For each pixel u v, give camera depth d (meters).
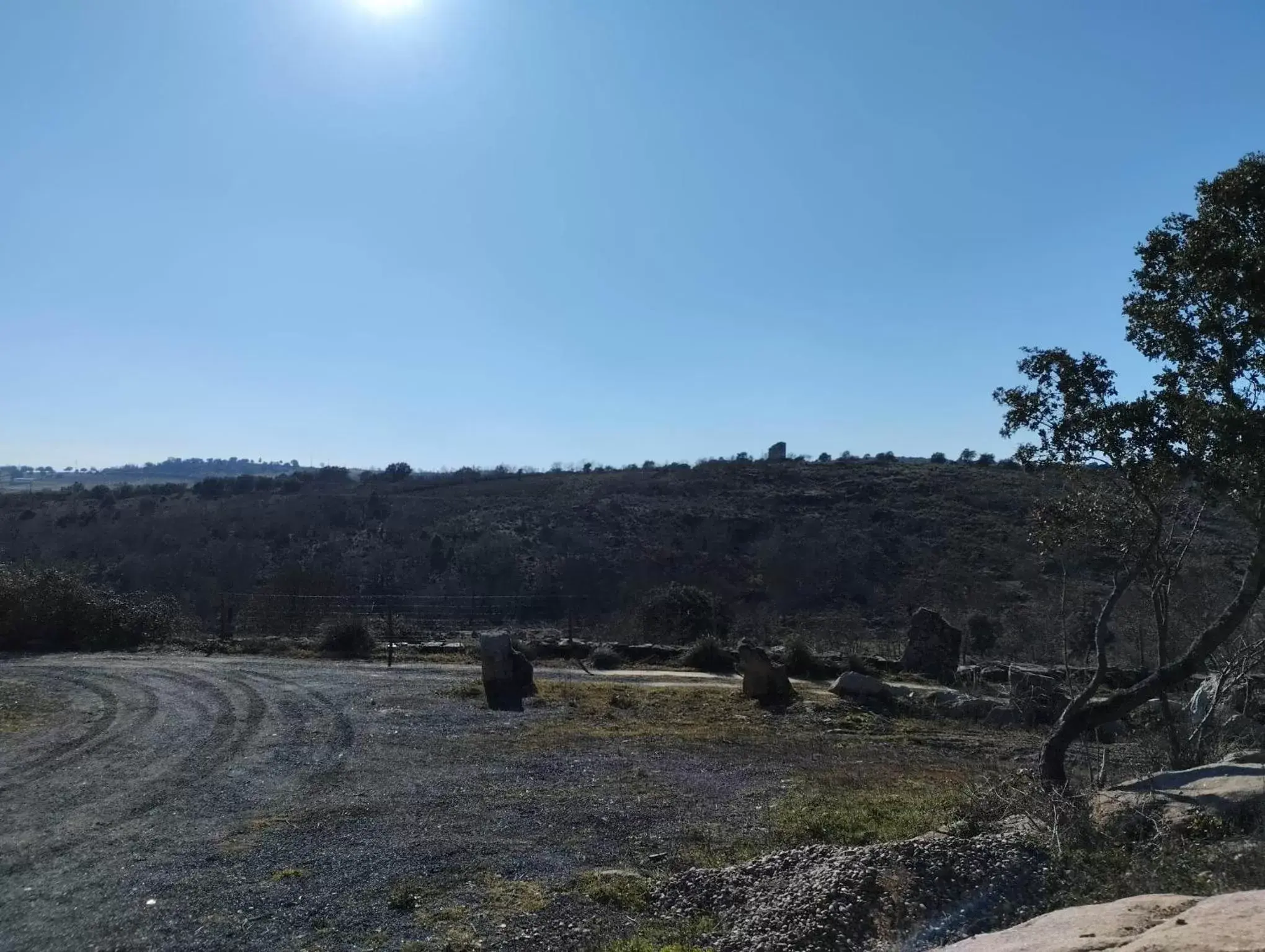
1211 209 7.85
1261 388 7.89
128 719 13.27
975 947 4.38
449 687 16.50
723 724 14.27
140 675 17.34
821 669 19.52
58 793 9.32
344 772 10.40
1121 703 8.34
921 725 14.95
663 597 24.59
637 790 9.87
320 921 6.05
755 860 7.02
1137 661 18.31
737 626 27.45
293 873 6.96
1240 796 6.62
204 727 12.77
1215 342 8.03
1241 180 7.57
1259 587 8.09
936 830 7.69
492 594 32.12
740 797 9.66
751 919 6.01
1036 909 6.01
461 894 6.56
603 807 9.09
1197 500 8.92
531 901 6.44
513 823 8.48
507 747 12.05
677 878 6.81
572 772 10.74
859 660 19.92
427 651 21.05
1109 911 4.49
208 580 32.72
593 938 5.82
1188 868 5.73
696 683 18.12
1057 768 8.39
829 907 5.94
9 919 6.10
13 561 32.84
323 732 12.57
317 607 25.42
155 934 5.85
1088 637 19.02
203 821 8.39
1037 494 43.34
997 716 15.46
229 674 17.70
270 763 10.76
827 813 8.55
